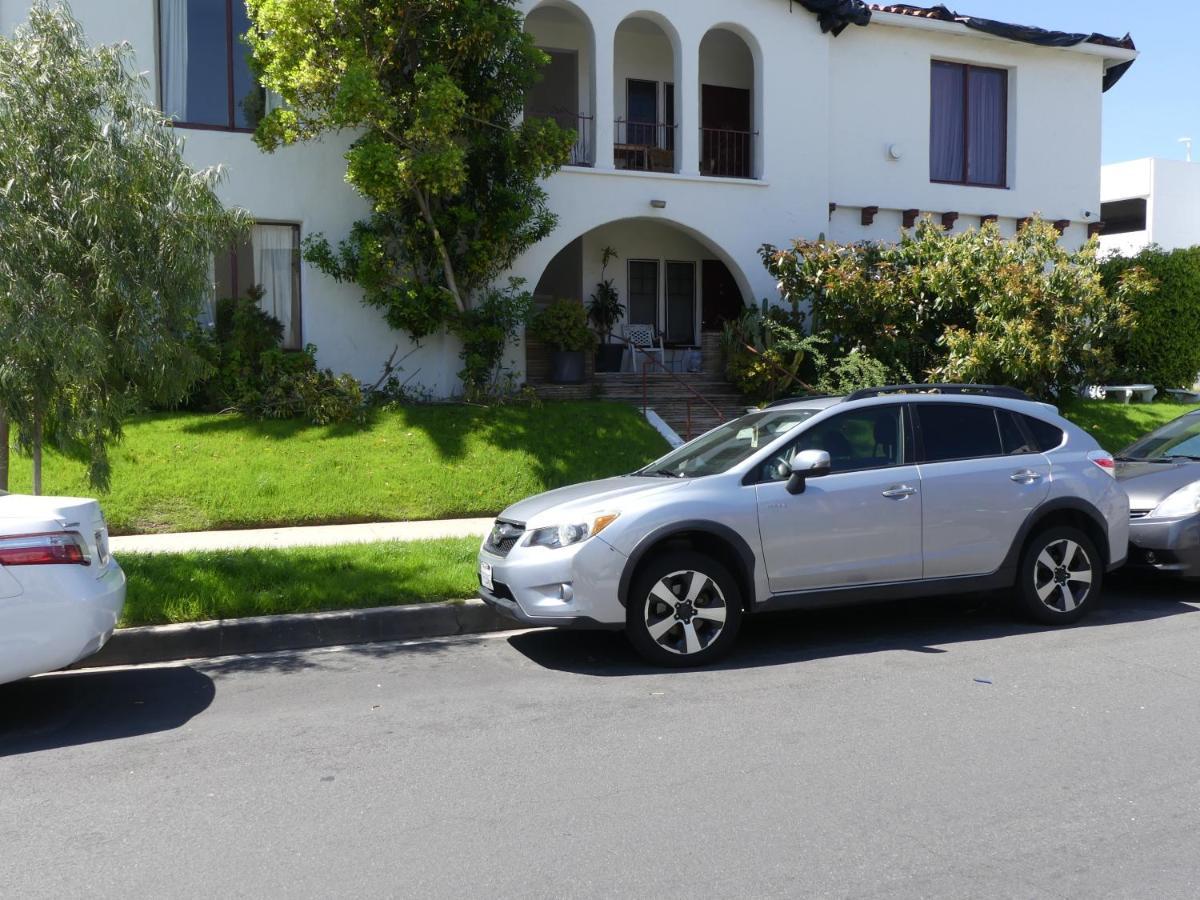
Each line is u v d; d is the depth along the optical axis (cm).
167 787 482
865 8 1733
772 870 390
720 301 1944
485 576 714
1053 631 757
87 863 404
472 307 1516
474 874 390
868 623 795
